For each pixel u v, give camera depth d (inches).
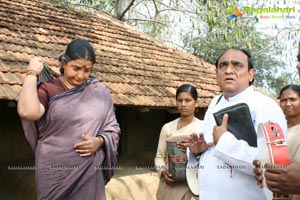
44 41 238.1
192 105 133.7
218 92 285.6
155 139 289.9
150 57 309.3
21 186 179.9
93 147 88.0
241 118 84.4
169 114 304.2
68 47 89.7
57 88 91.0
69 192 87.8
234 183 85.4
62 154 86.4
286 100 140.0
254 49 393.4
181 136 129.2
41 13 301.9
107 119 94.9
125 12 415.2
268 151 66.6
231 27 299.9
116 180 196.7
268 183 65.1
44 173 86.9
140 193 200.5
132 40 338.3
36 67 88.7
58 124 87.0
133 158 258.7
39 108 84.4
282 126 83.4
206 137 96.7
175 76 284.5
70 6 381.4
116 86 210.7
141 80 241.1
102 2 441.7
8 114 210.7
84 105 90.0
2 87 151.1
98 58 249.1
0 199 170.9
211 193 89.1
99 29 325.7
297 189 61.8
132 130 268.8
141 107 208.4
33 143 92.5
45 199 87.0
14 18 259.8
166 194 129.4
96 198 90.1
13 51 199.6
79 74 88.7
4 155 207.8
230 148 80.7
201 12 287.3
